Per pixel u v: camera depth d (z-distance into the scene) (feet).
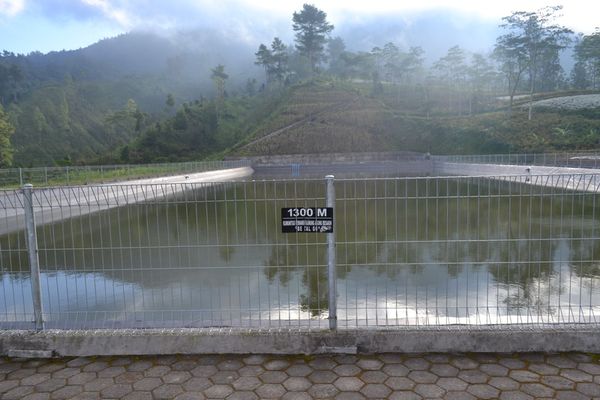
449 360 12.35
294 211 12.84
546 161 108.17
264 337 13.05
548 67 313.32
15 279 32.76
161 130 288.92
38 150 321.93
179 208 67.21
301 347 12.96
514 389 10.72
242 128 321.52
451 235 44.24
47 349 13.20
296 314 25.18
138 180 100.89
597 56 259.80
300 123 285.02
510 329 12.98
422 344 12.87
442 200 67.10
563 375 11.38
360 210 60.75
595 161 88.02
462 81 310.65
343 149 259.19
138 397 10.74
